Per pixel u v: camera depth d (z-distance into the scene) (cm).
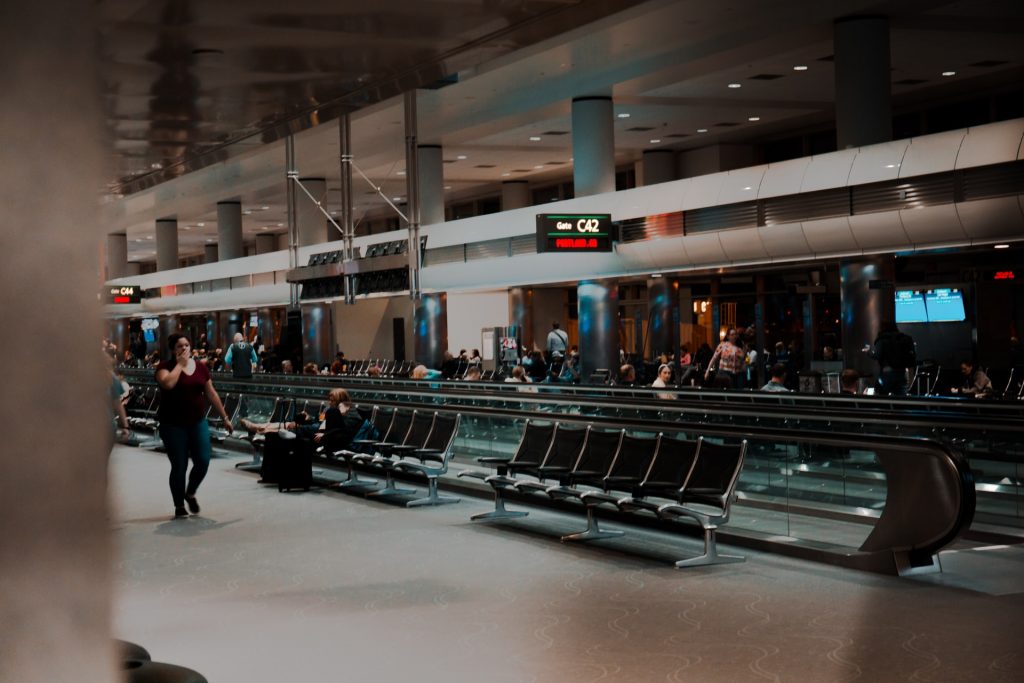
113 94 927
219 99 968
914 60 2138
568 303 3622
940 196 1548
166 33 751
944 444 710
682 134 2962
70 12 157
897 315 2028
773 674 508
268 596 721
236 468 1533
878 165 1639
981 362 1888
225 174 3672
